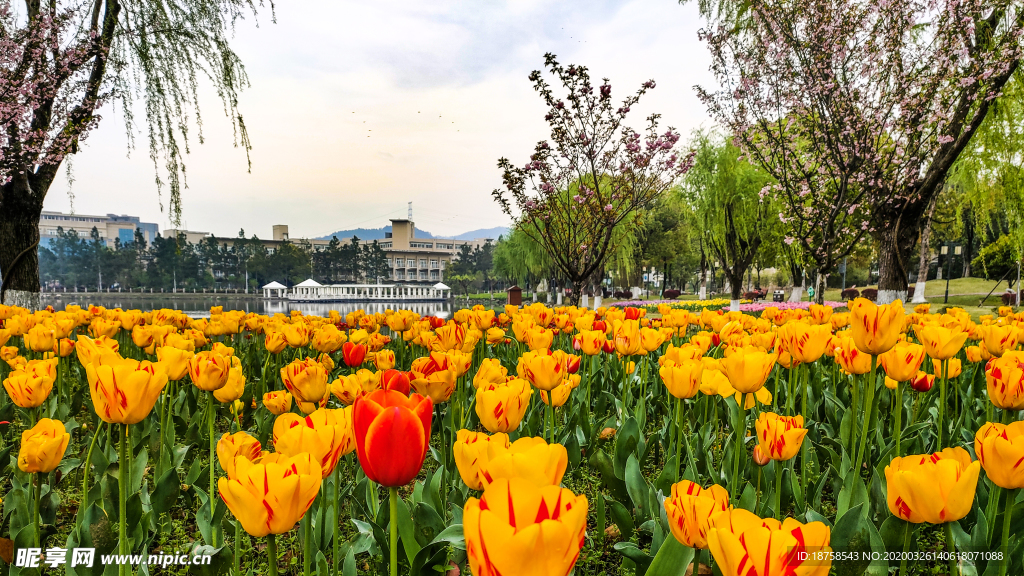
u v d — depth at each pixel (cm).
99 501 203
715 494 110
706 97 1161
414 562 147
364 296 7056
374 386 198
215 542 185
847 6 975
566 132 941
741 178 2042
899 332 171
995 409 315
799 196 1164
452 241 17100
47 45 902
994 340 265
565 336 548
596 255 1064
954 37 930
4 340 365
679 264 6231
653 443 312
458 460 116
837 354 237
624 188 997
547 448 83
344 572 156
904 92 991
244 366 475
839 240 1268
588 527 254
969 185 1495
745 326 447
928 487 102
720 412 344
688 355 234
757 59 1077
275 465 90
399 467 92
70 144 896
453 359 220
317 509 190
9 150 866
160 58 955
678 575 118
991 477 126
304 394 179
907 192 1077
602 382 415
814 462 274
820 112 1030
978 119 977
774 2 1020
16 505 200
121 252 10081
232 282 10619
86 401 375
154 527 212
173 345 285
